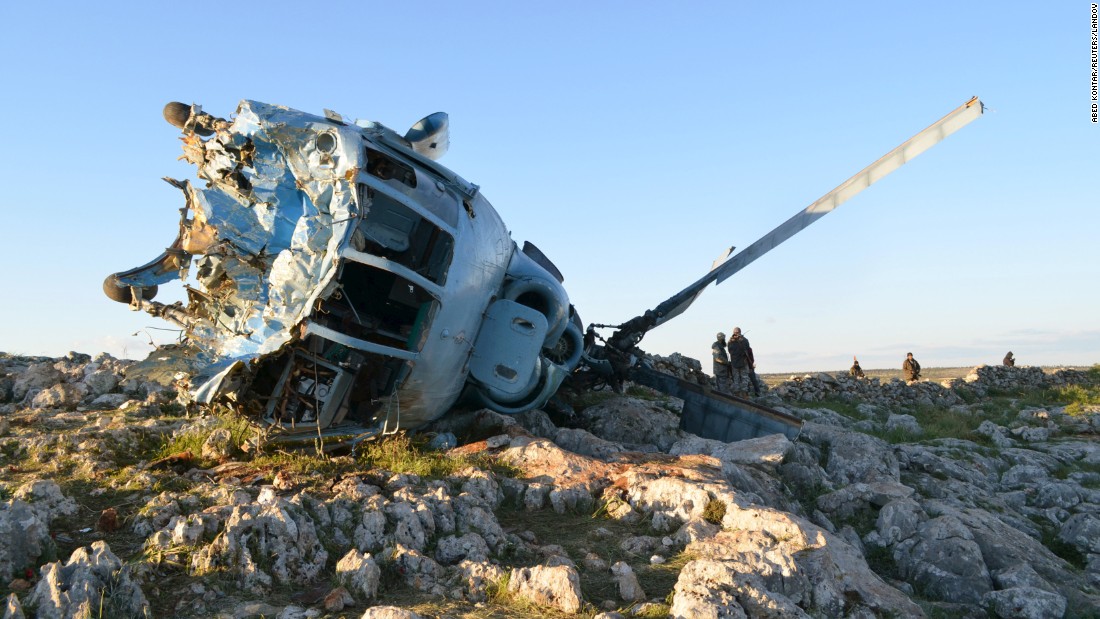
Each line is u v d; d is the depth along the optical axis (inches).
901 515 332.5
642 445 464.4
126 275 340.8
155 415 411.5
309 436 327.6
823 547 243.1
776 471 386.0
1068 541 371.2
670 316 576.1
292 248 298.2
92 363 522.6
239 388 315.9
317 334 298.2
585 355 557.0
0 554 201.2
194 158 329.7
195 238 326.3
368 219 353.7
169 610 187.8
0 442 334.6
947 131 478.9
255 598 197.5
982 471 515.8
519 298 424.8
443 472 313.0
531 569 211.2
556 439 398.9
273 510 221.1
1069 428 719.1
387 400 340.5
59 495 257.3
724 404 506.0
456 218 355.9
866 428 673.6
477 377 379.9
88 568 183.5
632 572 223.6
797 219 536.1
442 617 188.4
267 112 315.3
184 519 232.8
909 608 233.1
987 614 271.0
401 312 396.5
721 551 240.5
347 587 202.5
